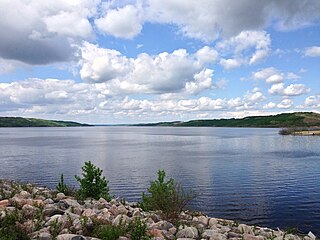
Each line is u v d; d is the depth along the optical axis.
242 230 11.94
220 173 49.56
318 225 24.16
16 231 7.48
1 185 14.44
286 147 103.00
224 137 172.38
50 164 60.50
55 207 9.96
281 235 12.48
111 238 7.80
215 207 29.09
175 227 10.05
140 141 142.25
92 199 14.07
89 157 73.50
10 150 91.94
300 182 41.72
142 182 41.53
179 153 84.06
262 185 39.66
